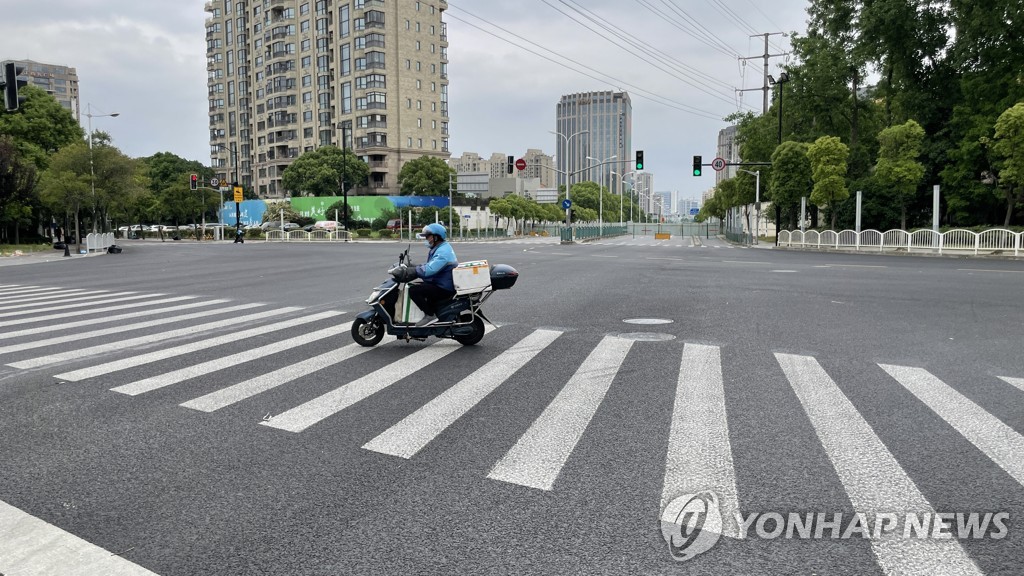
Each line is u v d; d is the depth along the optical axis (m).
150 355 7.41
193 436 4.64
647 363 6.98
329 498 3.60
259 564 2.92
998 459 4.10
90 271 21.00
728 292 13.83
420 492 3.67
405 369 6.73
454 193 84.69
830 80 41.81
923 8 36.84
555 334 8.80
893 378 6.25
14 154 37.25
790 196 40.28
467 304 7.88
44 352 7.57
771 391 5.78
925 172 37.50
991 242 28.12
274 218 73.62
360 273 18.92
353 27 81.12
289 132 91.62
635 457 4.18
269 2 90.44
